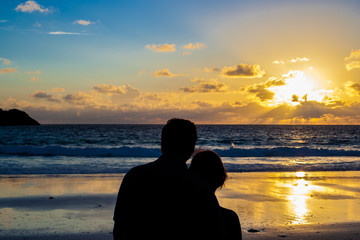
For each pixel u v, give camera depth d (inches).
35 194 336.2
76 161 695.1
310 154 941.8
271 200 321.4
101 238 199.2
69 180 428.5
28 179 434.3
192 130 70.8
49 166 581.0
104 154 878.4
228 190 371.6
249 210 277.7
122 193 68.1
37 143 1723.7
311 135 2906.0
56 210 271.4
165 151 70.0
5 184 394.3
